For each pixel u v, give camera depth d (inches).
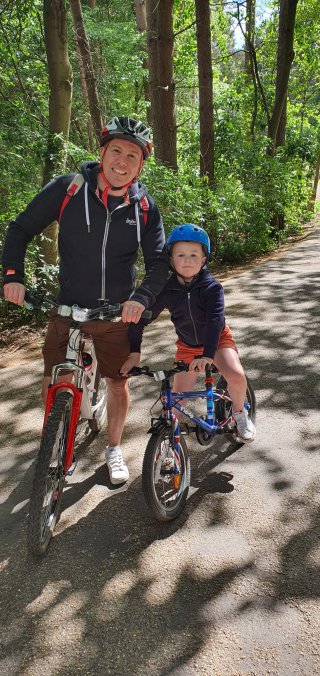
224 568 103.7
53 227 291.1
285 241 601.9
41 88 388.8
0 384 204.5
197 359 113.7
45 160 304.8
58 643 89.8
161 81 432.8
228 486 129.8
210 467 138.9
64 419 110.7
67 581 103.0
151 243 118.3
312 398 173.8
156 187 362.9
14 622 94.4
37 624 93.7
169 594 98.4
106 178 110.3
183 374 136.2
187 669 83.8
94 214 111.9
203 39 446.0
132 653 87.3
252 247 491.5
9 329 276.7
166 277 117.2
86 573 104.7
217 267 450.0
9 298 107.7
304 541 109.7
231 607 94.8
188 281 122.7
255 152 527.2
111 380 131.0
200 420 129.0
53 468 108.7
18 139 307.4
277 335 235.6
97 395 145.1
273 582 99.7
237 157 520.1
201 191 416.8
